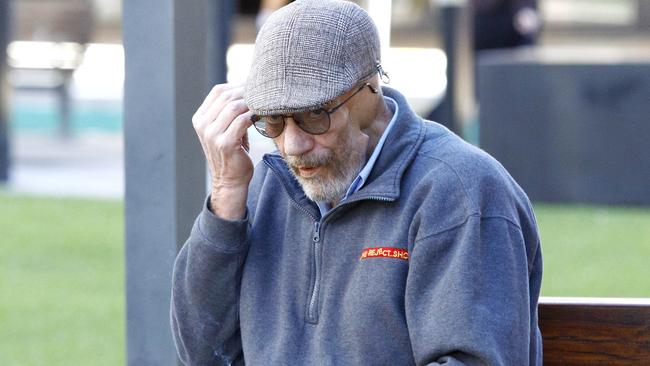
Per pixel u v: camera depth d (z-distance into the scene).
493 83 25.19
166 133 8.48
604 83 24.55
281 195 7.82
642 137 24.45
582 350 7.91
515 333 6.73
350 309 7.10
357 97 7.12
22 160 34.50
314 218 7.44
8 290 18.70
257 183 8.02
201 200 8.77
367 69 7.08
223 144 7.50
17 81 44.41
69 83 40.75
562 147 24.92
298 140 7.03
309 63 6.90
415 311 6.88
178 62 8.45
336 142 7.05
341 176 7.16
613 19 57.56
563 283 18.08
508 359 6.67
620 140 24.59
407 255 7.02
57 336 16.28
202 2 8.62
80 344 15.86
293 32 6.95
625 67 24.42
